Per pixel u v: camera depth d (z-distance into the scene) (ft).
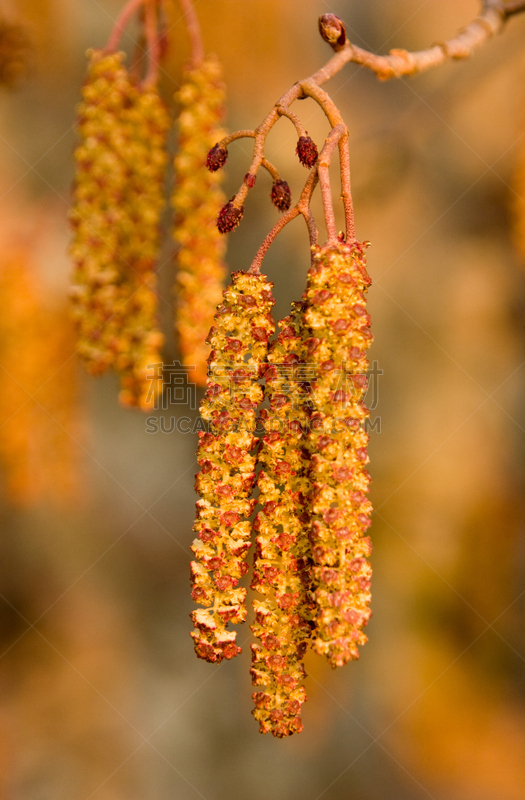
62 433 1.59
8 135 1.86
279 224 1.10
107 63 1.26
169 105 1.56
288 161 1.90
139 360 1.29
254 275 1.10
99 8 1.86
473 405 2.27
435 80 1.95
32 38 1.62
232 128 1.90
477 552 2.32
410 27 2.02
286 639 1.10
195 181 1.28
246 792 2.37
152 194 1.28
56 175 1.89
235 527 1.10
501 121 2.00
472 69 1.87
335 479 1.07
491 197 2.06
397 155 1.95
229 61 1.80
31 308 1.52
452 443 2.29
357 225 2.06
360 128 2.02
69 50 1.85
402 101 2.02
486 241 2.14
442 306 2.19
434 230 2.13
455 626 2.39
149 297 1.29
